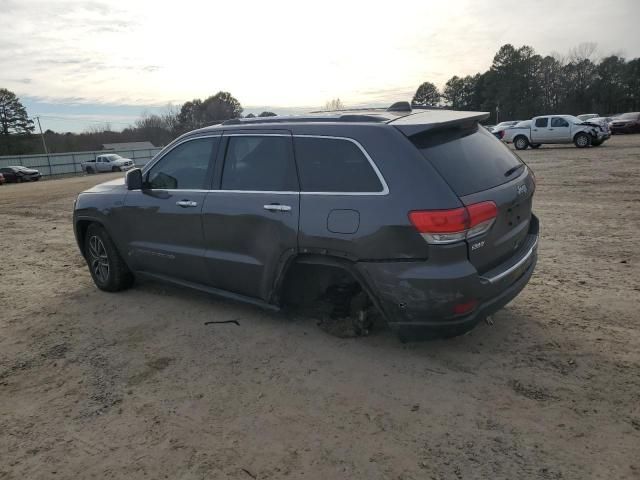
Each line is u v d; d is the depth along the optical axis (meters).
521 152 23.16
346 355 3.78
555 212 8.88
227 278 4.32
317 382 3.43
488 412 3.00
